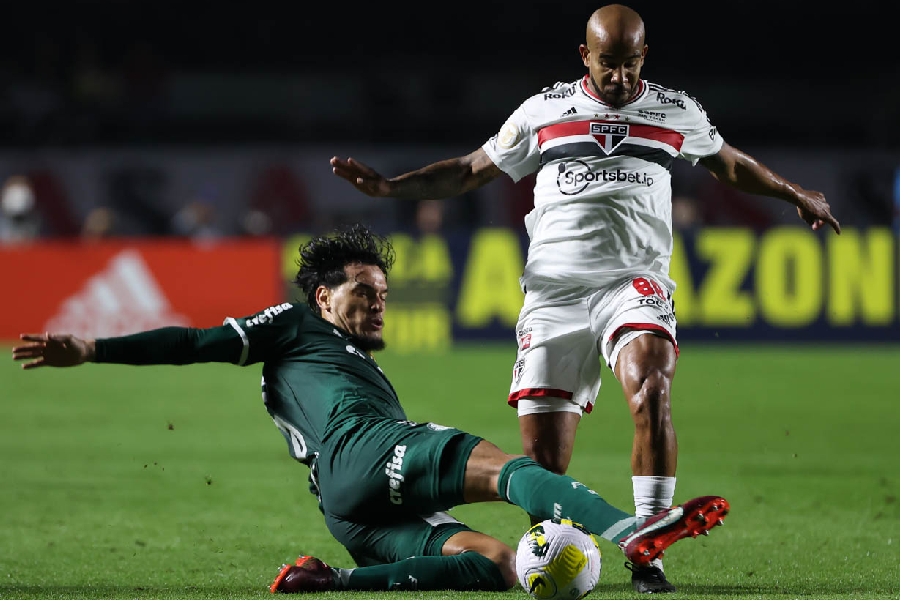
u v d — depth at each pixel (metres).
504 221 70.31
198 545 19.55
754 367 51.47
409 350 58.09
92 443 33.47
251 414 39.97
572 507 13.23
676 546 19.12
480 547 14.59
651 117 17.08
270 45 93.12
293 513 23.00
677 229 58.47
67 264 59.91
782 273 58.59
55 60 87.25
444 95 90.44
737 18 94.31
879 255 58.56
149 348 15.42
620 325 16.14
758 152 73.88
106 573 16.95
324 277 16.88
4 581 16.23
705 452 31.59
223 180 74.06
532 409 16.92
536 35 94.88
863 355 55.84
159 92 87.31
